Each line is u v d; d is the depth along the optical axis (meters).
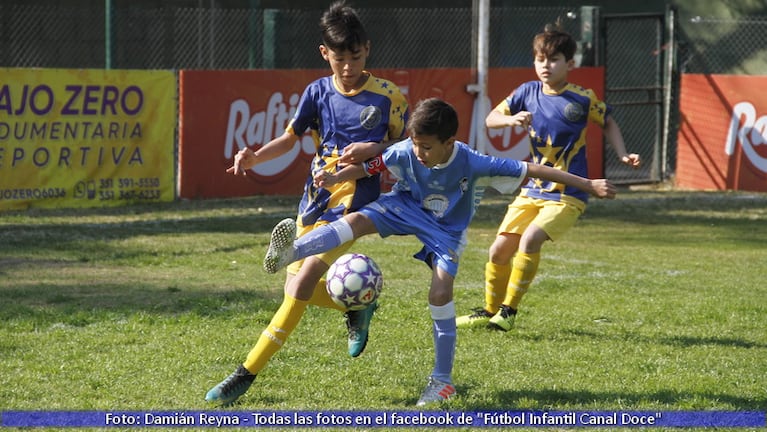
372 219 11.86
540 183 16.27
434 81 37.38
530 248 15.64
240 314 16.62
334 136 12.84
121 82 32.44
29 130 30.92
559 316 17.00
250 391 12.15
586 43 40.81
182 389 12.20
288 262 11.07
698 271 22.73
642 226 31.08
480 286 20.42
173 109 33.59
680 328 16.25
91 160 32.12
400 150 11.82
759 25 46.88
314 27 45.06
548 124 16.34
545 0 47.75
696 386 12.59
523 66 47.41
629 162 15.85
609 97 45.78
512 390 12.32
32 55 42.25
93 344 14.42
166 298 18.19
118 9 42.56
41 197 31.33
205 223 29.19
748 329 16.33
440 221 11.98
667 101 41.56
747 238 28.98
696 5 47.00
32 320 15.85
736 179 39.47
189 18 43.88
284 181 35.94
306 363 13.48
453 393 11.86
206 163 34.44
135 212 31.31
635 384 12.70
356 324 13.02
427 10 44.84
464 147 11.83
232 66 44.81
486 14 37.50
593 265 23.34
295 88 35.75
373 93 12.74
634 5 47.09
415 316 16.58
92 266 21.89
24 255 23.03
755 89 38.62
